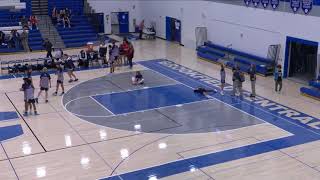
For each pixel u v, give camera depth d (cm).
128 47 2602
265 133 1599
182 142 1525
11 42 3069
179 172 1301
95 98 2036
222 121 1728
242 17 2641
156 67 2622
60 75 2067
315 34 2144
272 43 2441
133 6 3828
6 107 1917
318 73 2148
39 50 3120
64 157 1410
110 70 2522
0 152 1452
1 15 3381
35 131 1638
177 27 3347
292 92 2122
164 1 3462
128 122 1727
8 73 2498
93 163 1366
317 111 1839
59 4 3656
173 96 2059
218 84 2258
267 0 2420
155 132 1622
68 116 1798
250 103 1952
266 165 1342
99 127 1673
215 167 1331
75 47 3231
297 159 1382
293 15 2264
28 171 1315
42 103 1966
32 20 3300
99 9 3722
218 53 2753
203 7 2986
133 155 1423
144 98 2033
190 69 2572
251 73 2012
